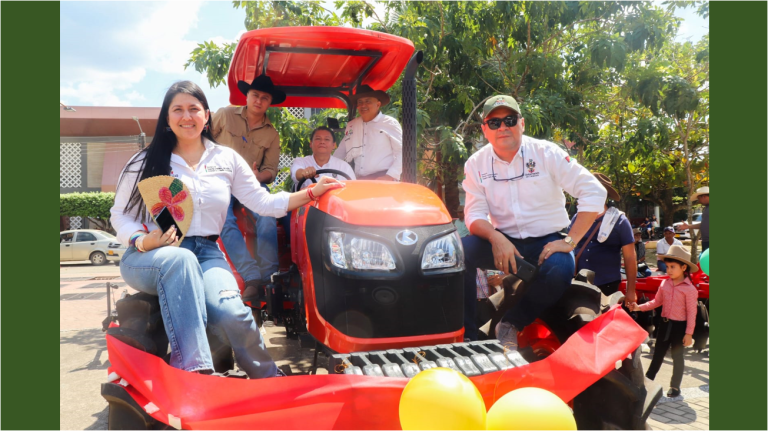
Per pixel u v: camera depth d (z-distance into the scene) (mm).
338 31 3623
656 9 9031
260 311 3912
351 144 4797
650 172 15055
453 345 2539
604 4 8898
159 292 2428
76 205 25766
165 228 2596
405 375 2230
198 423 2115
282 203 3025
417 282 2684
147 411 2154
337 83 5070
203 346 2377
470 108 8398
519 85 9109
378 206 2777
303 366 4238
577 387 2418
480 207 3371
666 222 26094
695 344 5953
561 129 9344
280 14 8547
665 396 4520
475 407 1966
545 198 3256
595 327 2592
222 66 7977
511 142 3195
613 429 2605
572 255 3039
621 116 11109
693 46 11469
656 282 6602
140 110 26969
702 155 14211
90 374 5312
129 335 2328
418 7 8258
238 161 3096
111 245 20844
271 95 4539
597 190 3057
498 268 3047
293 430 2133
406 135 3711
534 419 1958
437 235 2756
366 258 2654
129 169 2816
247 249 3805
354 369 2244
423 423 1959
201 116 2848
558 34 9469
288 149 8664
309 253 2881
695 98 8844
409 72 3688
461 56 8477
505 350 2488
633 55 9727
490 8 8523
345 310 2664
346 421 2154
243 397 2152
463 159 7727
